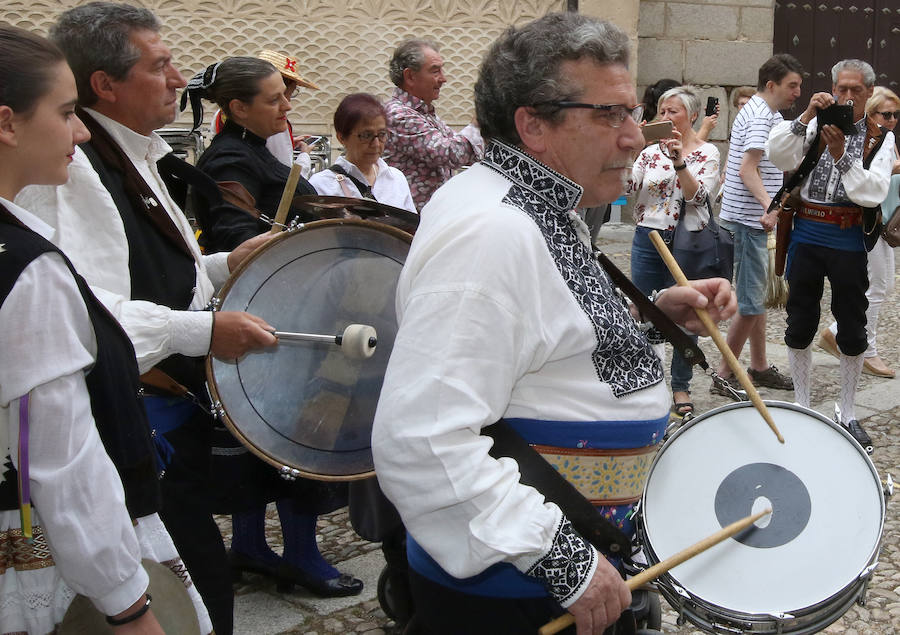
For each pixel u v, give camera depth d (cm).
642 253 504
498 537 141
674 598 171
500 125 163
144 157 233
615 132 159
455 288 146
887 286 570
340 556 344
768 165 537
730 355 184
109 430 154
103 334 153
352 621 297
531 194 160
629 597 149
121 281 211
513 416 157
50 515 143
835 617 170
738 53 1014
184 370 233
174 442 243
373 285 245
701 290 191
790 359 494
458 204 158
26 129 150
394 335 247
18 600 155
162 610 169
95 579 146
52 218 203
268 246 230
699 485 186
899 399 532
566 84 156
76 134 159
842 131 429
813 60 1071
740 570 173
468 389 143
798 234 468
